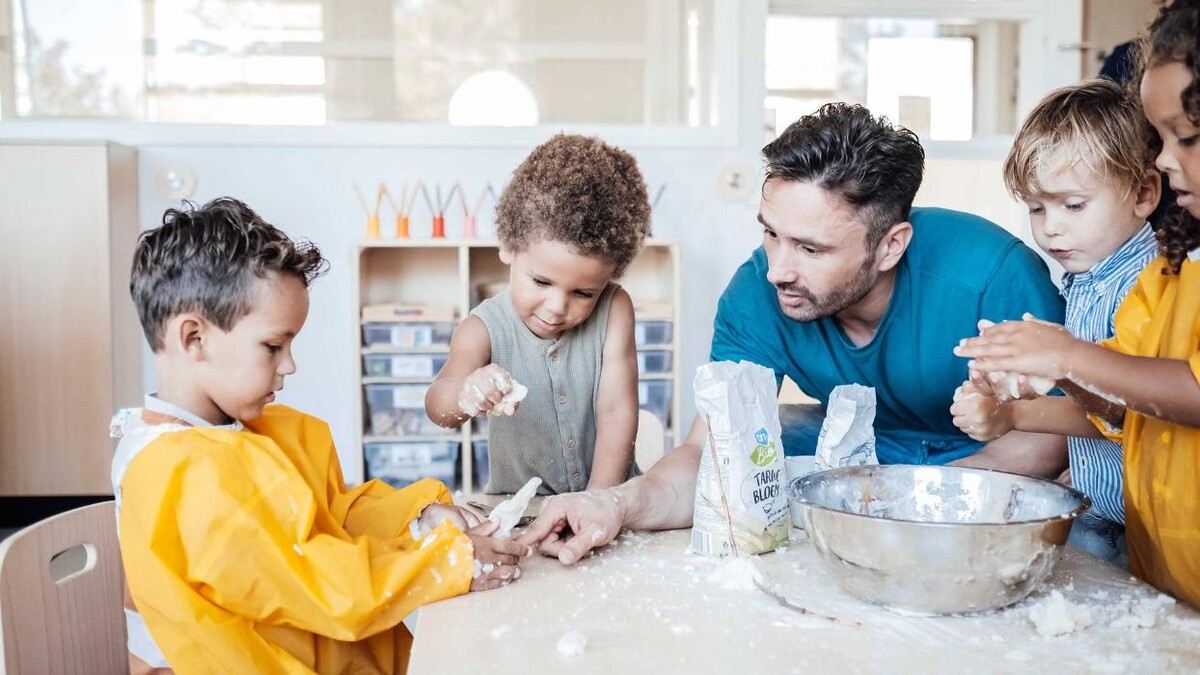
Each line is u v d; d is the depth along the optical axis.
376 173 3.38
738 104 3.44
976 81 3.66
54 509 3.14
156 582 0.94
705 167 3.46
